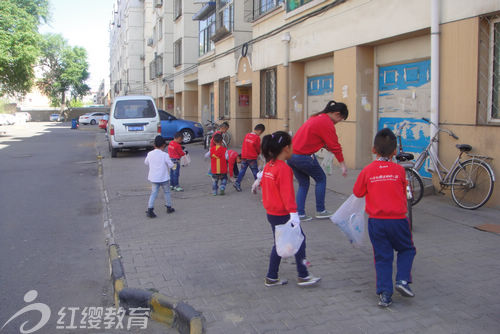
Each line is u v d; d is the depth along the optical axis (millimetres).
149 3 43094
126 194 9273
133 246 5809
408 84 9180
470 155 6992
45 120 74000
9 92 28109
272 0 14172
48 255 5855
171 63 32938
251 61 16188
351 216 4359
